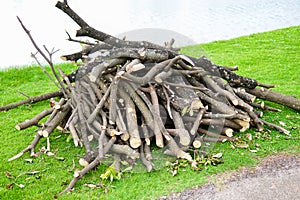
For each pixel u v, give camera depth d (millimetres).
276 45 9484
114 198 3578
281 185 3695
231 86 5094
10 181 3918
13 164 4238
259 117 5066
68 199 3576
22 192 3725
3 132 5055
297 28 11281
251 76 7098
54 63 8672
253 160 4141
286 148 4383
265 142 4516
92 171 4020
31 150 4383
